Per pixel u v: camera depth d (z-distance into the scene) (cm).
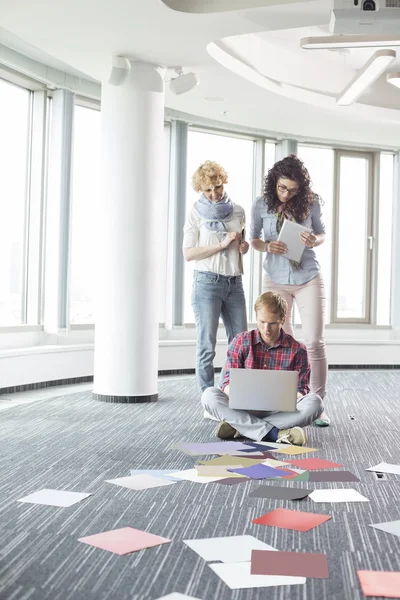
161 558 233
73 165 768
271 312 445
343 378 860
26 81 704
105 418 521
